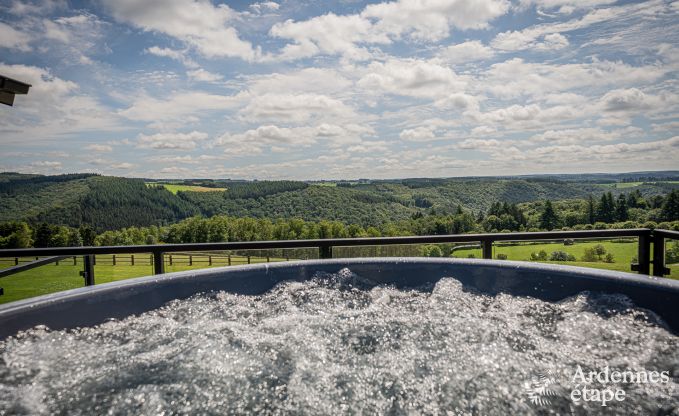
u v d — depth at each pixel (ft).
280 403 4.54
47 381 4.56
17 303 4.80
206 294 6.53
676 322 4.94
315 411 4.43
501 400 4.52
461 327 6.08
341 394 4.72
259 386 4.83
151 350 5.37
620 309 5.47
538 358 5.23
